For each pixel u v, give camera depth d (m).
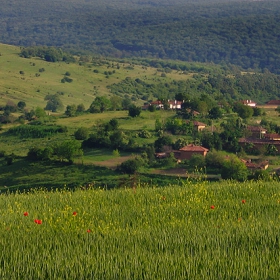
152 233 32.06
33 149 170.62
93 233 31.88
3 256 27.75
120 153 176.38
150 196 44.53
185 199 43.31
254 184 50.31
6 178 160.38
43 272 26.06
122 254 28.19
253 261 27.45
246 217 37.34
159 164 153.62
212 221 35.34
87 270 26.11
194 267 26.42
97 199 43.66
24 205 42.28
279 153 173.25
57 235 31.88
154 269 26.25
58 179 151.38
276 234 31.55
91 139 182.25
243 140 179.88
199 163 144.50
